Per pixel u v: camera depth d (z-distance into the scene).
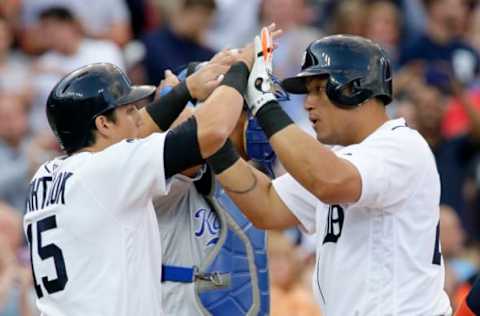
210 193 21.06
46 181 20.14
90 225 19.52
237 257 21.09
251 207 20.52
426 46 43.75
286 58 41.56
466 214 39.38
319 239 20.28
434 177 19.98
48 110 20.22
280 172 32.16
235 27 44.34
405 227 19.67
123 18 44.44
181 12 40.25
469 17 46.56
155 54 40.12
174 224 21.12
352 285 19.70
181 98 20.97
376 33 44.47
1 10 43.09
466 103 40.09
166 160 19.33
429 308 19.59
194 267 20.92
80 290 19.53
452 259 35.78
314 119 20.12
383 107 20.17
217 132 19.36
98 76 20.12
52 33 40.53
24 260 31.89
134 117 20.36
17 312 29.81
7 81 39.19
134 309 19.50
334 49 19.92
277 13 42.28
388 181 19.41
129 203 19.50
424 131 39.91
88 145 20.14
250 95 19.91
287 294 31.20
